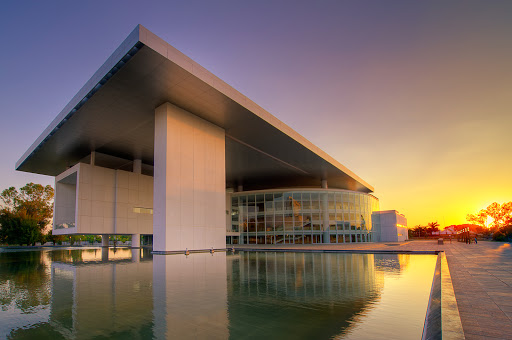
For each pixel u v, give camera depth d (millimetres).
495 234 60062
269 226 44469
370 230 51625
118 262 17594
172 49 19016
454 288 7355
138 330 4953
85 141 31562
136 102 24000
